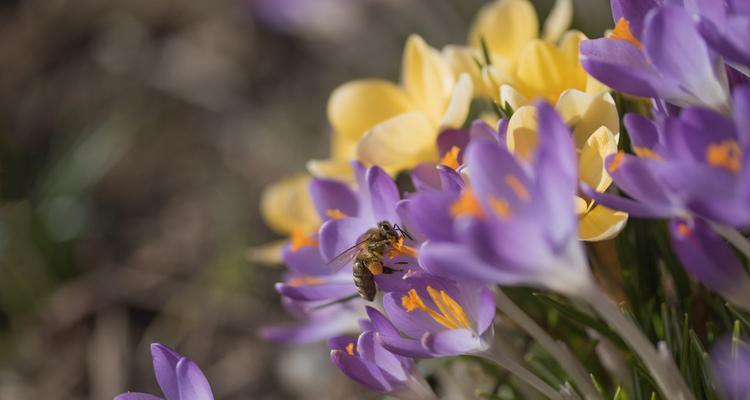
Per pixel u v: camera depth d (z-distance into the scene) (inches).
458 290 15.8
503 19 19.2
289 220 20.8
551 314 18.4
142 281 33.2
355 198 17.4
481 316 15.5
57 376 30.7
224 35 41.6
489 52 19.3
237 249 32.5
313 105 38.4
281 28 40.5
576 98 16.2
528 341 18.6
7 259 32.7
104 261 34.4
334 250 16.7
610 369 17.9
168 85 40.3
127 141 38.3
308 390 28.4
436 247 14.2
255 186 36.0
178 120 39.4
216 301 31.8
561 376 17.8
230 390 29.5
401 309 15.9
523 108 15.8
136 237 35.3
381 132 17.5
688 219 14.7
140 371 30.2
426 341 15.6
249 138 38.1
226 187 36.5
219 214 35.3
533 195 14.1
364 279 16.8
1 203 35.3
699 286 17.5
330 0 38.5
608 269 17.3
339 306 19.3
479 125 16.5
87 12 43.1
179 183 37.2
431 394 16.2
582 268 14.4
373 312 15.7
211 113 39.3
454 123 17.2
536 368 18.0
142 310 32.3
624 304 16.8
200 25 42.3
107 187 37.4
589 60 15.4
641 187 14.7
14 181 35.9
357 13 38.5
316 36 39.8
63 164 35.6
